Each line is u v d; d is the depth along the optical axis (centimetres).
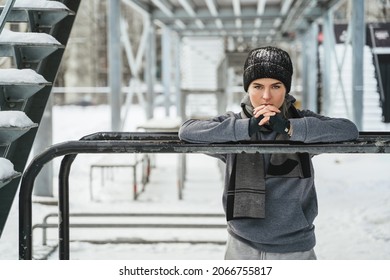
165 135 271
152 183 978
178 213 672
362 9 977
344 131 223
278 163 226
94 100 4044
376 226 641
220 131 219
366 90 1478
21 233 223
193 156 1416
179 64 1928
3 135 335
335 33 1638
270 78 228
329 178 961
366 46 1498
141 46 1405
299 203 229
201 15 1460
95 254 550
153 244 590
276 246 229
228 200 229
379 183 894
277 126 217
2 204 368
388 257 525
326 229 633
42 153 222
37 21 411
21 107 365
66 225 252
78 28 4700
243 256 231
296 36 1950
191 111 1653
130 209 751
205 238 611
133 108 3431
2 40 366
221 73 1273
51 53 405
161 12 1454
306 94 1759
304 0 1097
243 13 1444
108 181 986
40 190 787
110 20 1047
